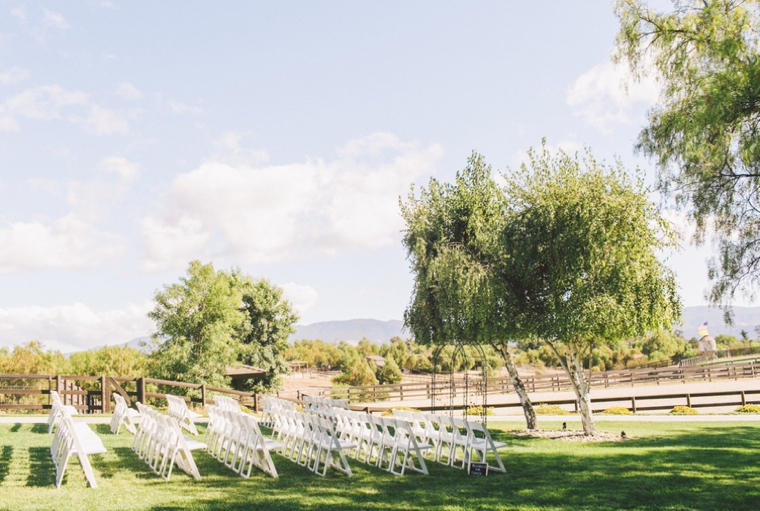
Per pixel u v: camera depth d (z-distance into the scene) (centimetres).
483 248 1535
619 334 1407
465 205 1645
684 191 989
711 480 905
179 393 3016
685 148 913
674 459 1107
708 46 901
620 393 3045
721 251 957
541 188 1515
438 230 1644
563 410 2427
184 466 991
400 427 1047
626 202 1405
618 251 1377
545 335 1491
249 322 4034
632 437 1509
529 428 1706
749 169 892
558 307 1438
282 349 4238
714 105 845
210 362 3084
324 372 7981
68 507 711
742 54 867
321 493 833
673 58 971
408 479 962
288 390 5012
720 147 884
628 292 1389
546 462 1127
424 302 1581
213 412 1224
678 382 3484
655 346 6369
